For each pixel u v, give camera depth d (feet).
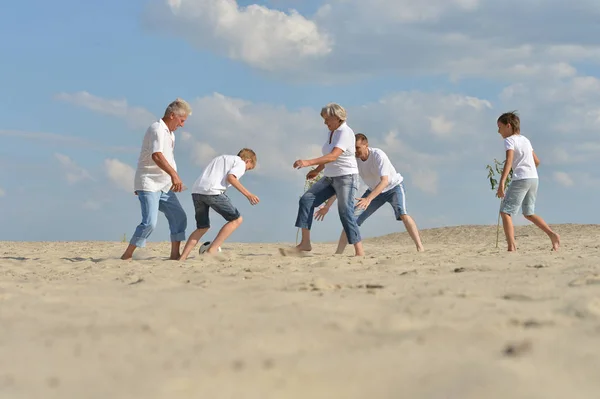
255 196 23.08
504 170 24.48
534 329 8.15
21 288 13.87
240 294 12.23
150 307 10.62
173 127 22.75
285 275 15.85
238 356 6.88
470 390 5.36
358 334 8.12
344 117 24.02
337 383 5.75
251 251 30.81
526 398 5.19
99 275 17.34
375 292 12.12
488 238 46.93
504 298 11.03
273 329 8.39
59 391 5.69
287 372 6.07
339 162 24.07
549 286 12.28
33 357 7.08
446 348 7.02
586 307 9.46
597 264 16.16
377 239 53.01
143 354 7.09
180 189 22.26
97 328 8.76
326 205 25.57
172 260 22.49
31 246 35.40
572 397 5.25
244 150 23.80
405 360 6.46
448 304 10.15
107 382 5.92
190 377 5.93
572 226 49.65
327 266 18.69
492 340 7.45
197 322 9.04
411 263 19.08
